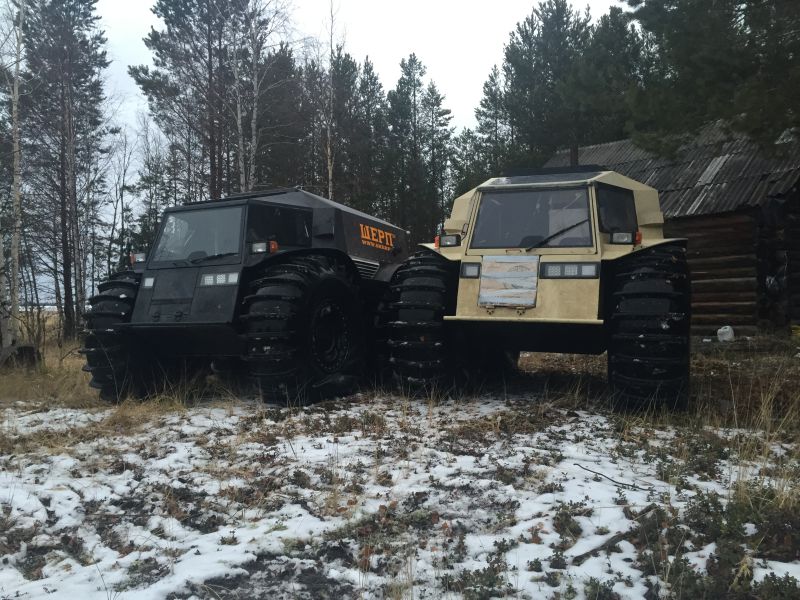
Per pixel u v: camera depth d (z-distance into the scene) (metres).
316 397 6.00
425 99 33.28
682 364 5.05
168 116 22.45
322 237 6.94
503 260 5.71
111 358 6.28
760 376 6.96
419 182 30.59
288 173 23.30
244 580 2.71
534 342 6.25
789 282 12.03
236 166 21.59
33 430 5.23
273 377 5.77
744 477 3.57
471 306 5.73
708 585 2.47
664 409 5.08
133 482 3.88
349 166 26.34
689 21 8.27
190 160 23.27
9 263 15.79
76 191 22.77
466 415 5.43
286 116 20.98
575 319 5.38
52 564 2.90
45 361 9.86
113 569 2.81
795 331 11.43
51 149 21.41
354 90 27.92
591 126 21.70
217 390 6.93
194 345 6.40
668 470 3.78
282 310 5.69
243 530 3.17
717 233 12.68
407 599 2.50
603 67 10.35
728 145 14.02
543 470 3.82
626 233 5.40
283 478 3.85
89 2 25.09
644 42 10.80
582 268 5.47
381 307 6.97
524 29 24.77
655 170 14.96
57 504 3.54
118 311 6.21
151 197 27.64
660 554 2.76
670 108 8.66
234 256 6.03
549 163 18.94
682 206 13.09
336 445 4.50
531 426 4.92
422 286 5.86
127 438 4.91
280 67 19.75
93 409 6.19
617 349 5.25
